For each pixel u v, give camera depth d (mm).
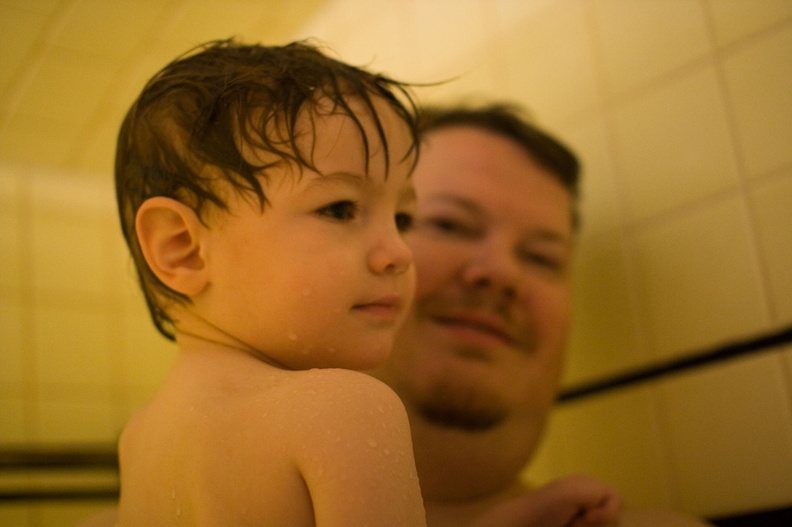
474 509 888
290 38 1528
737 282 1023
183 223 576
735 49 1043
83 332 1766
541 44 1317
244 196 551
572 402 1236
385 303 590
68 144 1671
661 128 1134
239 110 563
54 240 1779
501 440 898
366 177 578
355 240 570
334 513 409
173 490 487
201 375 541
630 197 1175
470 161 1016
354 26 1630
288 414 446
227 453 460
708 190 1067
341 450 423
